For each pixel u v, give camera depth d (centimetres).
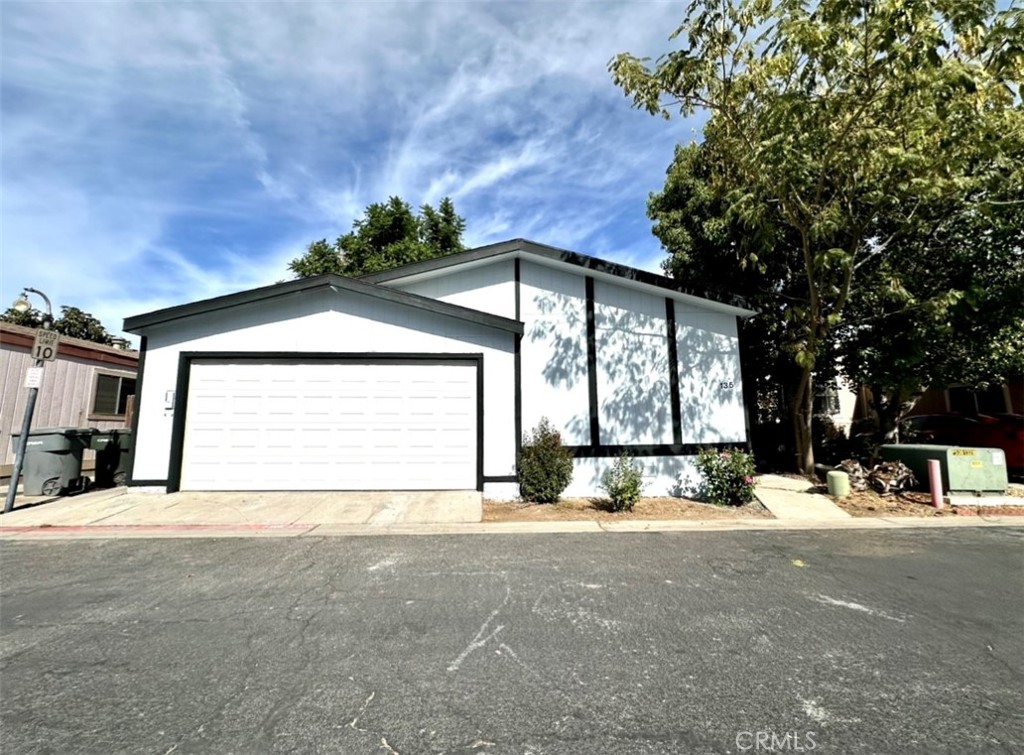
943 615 383
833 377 1266
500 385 916
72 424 1189
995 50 685
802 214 930
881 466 929
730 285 1203
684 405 989
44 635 353
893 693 273
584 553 561
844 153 800
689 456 976
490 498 883
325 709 260
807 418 1081
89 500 823
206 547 586
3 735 239
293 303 904
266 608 400
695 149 1154
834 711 256
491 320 902
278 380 890
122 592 438
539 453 864
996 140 748
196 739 235
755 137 844
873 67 712
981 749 226
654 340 1001
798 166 792
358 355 898
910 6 627
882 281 977
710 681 286
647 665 305
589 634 349
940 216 927
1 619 381
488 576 478
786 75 763
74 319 2256
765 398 1445
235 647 332
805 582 462
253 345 895
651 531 675
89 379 1238
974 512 790
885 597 422
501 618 378
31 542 613
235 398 884
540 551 569
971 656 317
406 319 912
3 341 1043
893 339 1048
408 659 314
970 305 936
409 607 400
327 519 713
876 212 875
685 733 238
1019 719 249
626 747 228
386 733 239
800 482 985
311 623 370
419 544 599
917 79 671
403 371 903
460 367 913
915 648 328
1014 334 967
